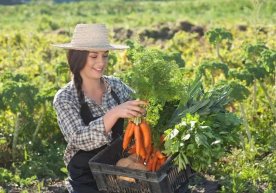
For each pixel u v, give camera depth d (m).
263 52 7.71
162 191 4.14
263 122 8.12
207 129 4.17
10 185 6.91
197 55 13.18
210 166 6.88
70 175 4.86
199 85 4.82
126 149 4.79
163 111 4.67
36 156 7.66
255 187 6.30
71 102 4.70
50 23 24.38
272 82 9.16
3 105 7.55
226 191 6.33
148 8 35.53
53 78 11.13
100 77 4.76
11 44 16.47
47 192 6.73
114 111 4.37
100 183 4.37
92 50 4.56
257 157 7.25
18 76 8.38
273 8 22.19
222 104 4.70
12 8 37.03
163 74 4.26
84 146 4.54
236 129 4.60
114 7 36.94
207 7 31.80
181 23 19.00
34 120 8.50
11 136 8.19
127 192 4.29
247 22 18.23
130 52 4.48
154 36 18.59
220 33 9.54
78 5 37.94
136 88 4.29
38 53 14.36
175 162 4.23
